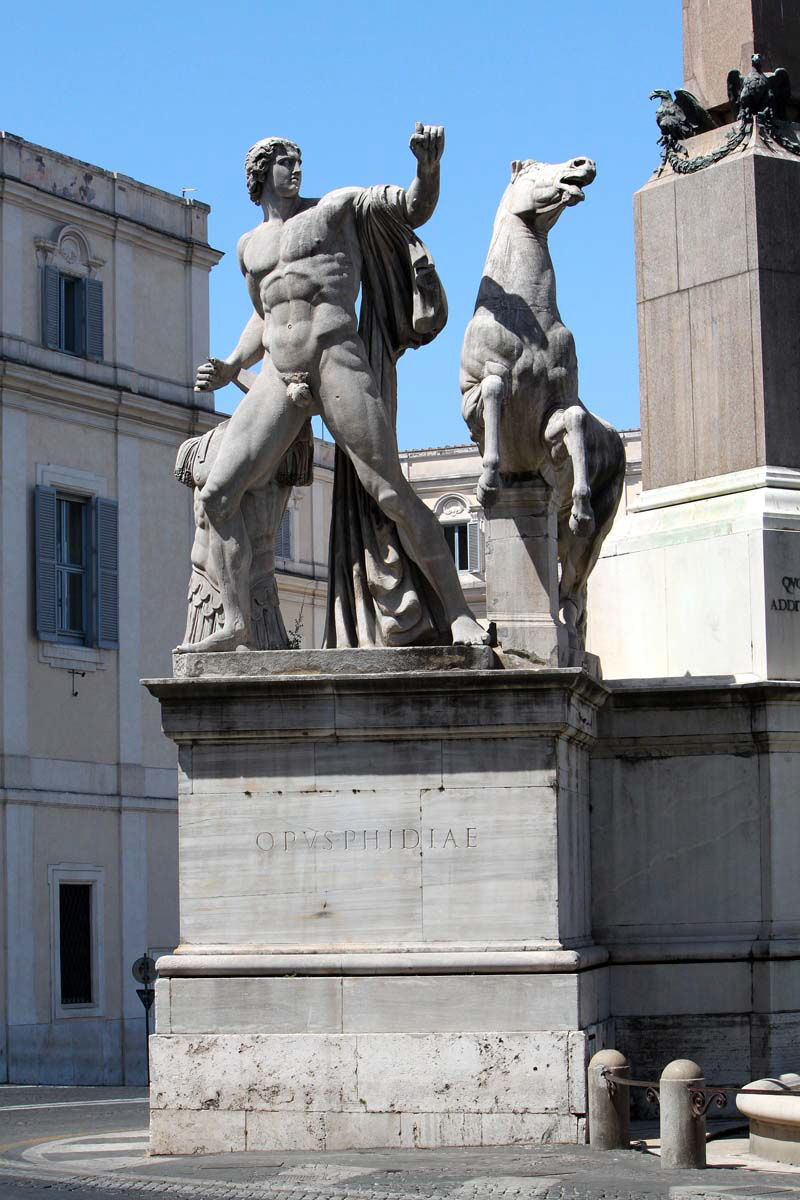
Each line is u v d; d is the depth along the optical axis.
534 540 15.84
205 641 16.02
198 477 16.50
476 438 16.22
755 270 17.44
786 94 18.09
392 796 15.42
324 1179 13.35
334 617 16.28
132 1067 49.25
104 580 50.34
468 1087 14.92
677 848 16.42
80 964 48.50
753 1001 16.11
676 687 16.41
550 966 14.94
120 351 51.38
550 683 15.16
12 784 47.06
